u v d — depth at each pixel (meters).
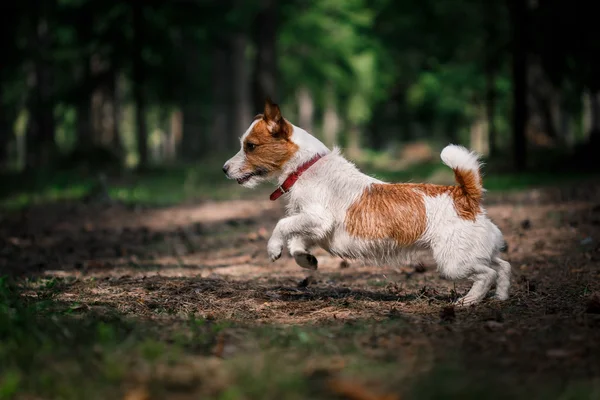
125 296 7.77
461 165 7.10
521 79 24.34
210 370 4.83
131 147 53.06
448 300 7.70
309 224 7.27
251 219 16.19
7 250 12.57
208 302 7.54
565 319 6.28
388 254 7.27
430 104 52.03
